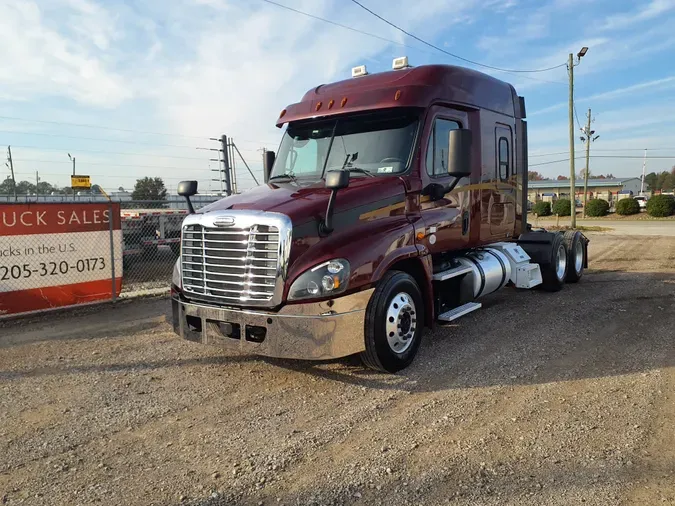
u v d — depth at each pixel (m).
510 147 7.59
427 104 5.74
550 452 3.55
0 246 7.50
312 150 6.11
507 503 2.97
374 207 5.10
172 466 3.49
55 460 3.59
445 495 3.06
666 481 3.16
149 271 13.07
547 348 5.96
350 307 4.60
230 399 4.64
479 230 6.82
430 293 5.68
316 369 5.37
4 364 5.65
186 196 5.80
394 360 5.08
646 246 18.20
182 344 6.35
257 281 4.57
